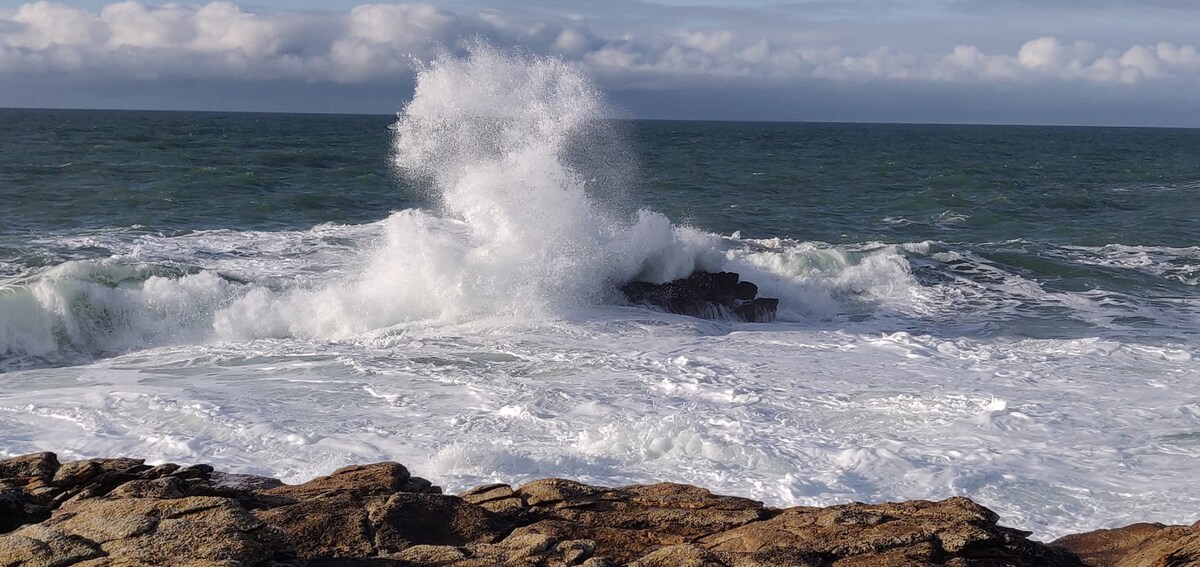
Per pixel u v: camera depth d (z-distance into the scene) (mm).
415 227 13984
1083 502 6531
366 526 4391
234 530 3861
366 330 12609
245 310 12695
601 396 9070
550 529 4621
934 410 8617
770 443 7555
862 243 22359
